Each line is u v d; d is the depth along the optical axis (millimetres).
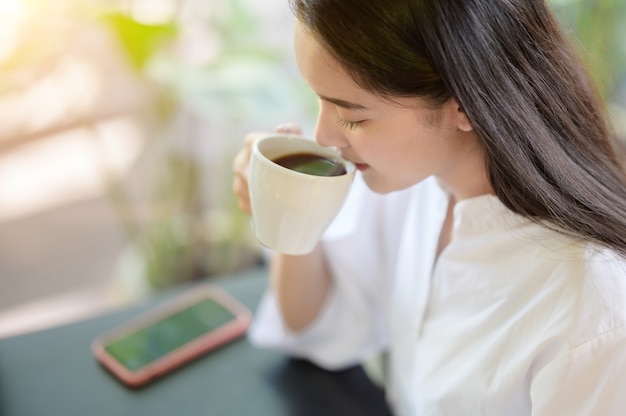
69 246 1858
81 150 2203
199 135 1725
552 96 584
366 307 902
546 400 580
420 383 737
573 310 579
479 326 669
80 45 2377
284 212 598
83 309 1662
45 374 845
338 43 511
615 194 632
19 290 1714
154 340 892
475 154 625
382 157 593
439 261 714
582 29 992
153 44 1264
